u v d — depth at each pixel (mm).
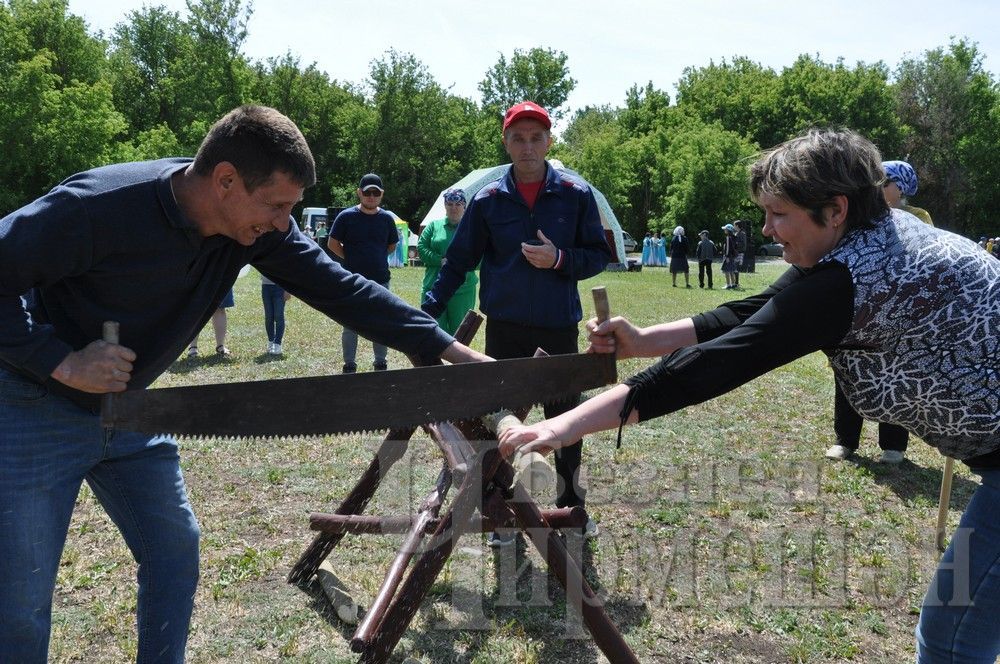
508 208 4117
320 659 3115
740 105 63000
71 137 40219
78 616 3328
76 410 2121
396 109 59750
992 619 2043
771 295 2402
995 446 2039
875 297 1903
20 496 2021
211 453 5488
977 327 1924
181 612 2375
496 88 64562
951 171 61281
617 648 2807
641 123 69000
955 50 63188
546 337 4121
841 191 1948
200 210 2082
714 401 7441
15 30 39906
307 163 2066
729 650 3258
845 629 3395
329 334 11117
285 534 4230
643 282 24516
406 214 62344
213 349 9688
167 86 55500
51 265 1924
